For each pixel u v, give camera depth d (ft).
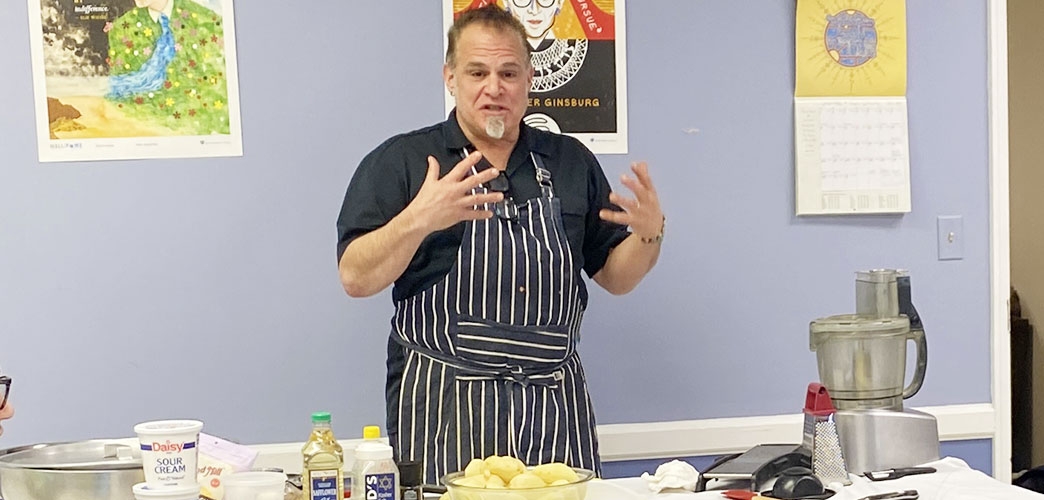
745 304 9.12
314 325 8.51
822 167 9.15
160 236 8.30
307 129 8.45
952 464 6.35
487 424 6.74
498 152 7.20
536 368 6.89
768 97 9.11
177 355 8.36
